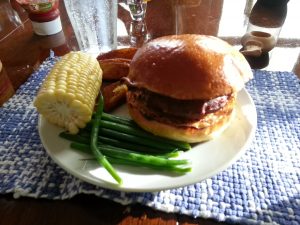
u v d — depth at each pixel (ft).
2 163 0.71
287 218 0.58
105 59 1.00
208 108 0.72
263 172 0.68
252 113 0.78
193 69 0.68
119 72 0.93
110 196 0.62
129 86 0.80
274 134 0.79
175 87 0.68
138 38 1.26
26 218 0.59
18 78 1.04
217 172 0.64
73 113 0.71
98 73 0.87
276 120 0.83
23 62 1.13
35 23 1.27
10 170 0.69
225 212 0.59
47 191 0.64
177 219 0.59
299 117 0.84
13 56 1.17
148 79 0.72
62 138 0.72
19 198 0.63
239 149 0.68
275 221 0.58
